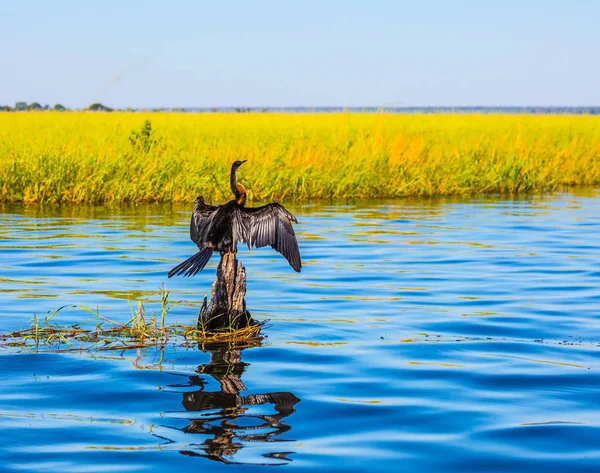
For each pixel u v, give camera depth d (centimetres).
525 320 929
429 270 1241
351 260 1329
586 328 895
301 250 1420
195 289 1112
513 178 2519
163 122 3891
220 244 820
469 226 1720
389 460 553
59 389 692
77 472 532
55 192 2125
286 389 693
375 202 2211
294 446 576
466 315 955
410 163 2472
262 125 3900
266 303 1023
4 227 1669
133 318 890
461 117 5091
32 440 582
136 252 1379
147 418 627
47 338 852
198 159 2328
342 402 660
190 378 724
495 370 742
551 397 671
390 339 852
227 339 857
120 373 738
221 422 619
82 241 1491
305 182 2284
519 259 1335
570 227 1709
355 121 4144
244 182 2192
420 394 679
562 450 568
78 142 2516
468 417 628
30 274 1195
